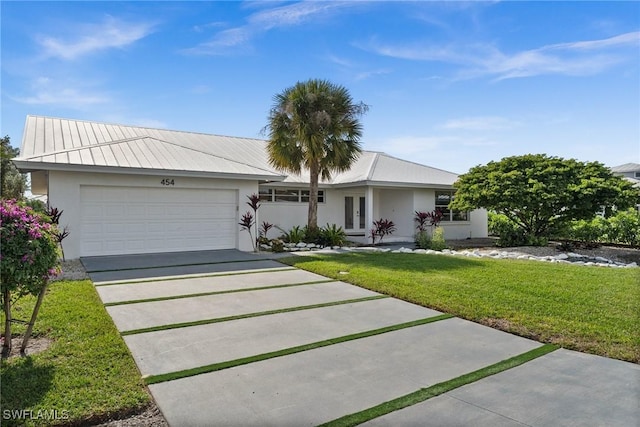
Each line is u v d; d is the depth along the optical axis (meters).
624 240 16.06
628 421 2.96
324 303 6.54
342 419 2.98
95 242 11.30
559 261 11.74
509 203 14.15
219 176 12.47
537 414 3.06
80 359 4.00
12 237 3.92
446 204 19.14
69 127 15.52
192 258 11.34
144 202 11.96
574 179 14.23
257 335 4.92
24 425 2.81
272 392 3.41
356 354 4.32
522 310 5.92
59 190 10.72
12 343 4.45
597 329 5.04
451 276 8.55
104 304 6.34
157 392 3.39
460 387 3.53
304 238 15.08
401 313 5.96
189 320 5.53
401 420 2.97
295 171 14.95
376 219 19.92
